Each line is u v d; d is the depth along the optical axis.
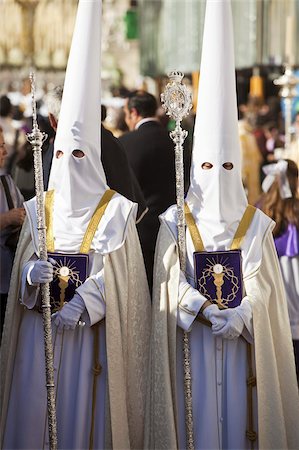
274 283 18.41
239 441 18.00
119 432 17.94
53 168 18.33
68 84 18.11
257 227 18.30
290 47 31.00
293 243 22.11
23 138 31.08
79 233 18.23
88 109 18.06
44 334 17.80
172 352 17.97
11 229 20.56
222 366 18.11
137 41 39.75
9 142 31.84
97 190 18.36
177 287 18.00
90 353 18.16
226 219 18.20
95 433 18.08
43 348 18.20
